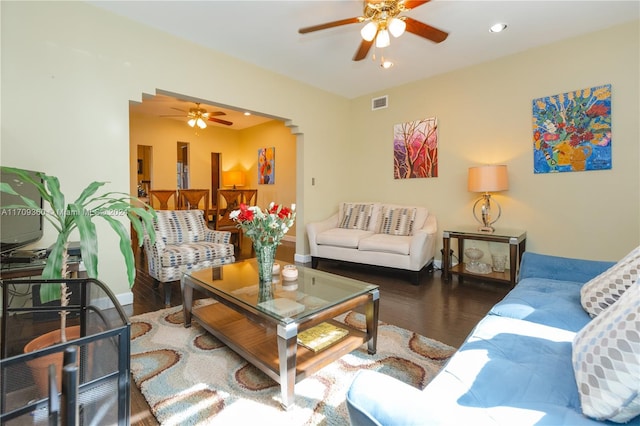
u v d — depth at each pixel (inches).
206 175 290.0
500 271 138.3
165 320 97.8
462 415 27.8
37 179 90.7
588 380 34.6
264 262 85.0
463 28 116.8
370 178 193.6
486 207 141.3
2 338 53.6
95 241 49.9
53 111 98.3
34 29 94.7
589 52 120.9
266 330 79.1
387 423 27.3
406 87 174.9
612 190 118.5
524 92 136.3
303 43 129.0
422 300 117.6
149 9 106.7
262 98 153.2
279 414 57.3
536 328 55.6
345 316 102.4
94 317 49.7
